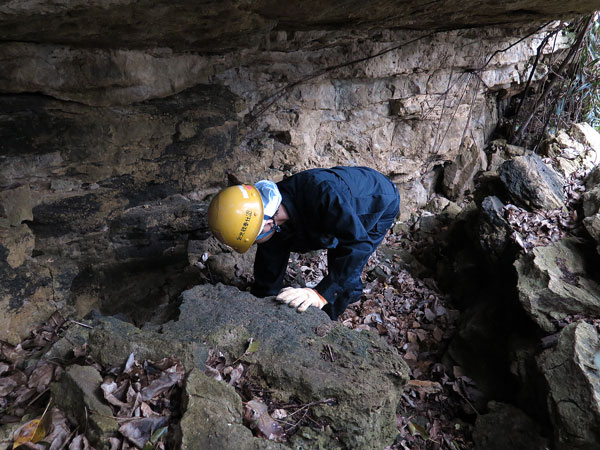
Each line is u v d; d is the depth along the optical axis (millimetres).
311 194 2771
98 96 2814
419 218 5195
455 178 5527
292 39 3377
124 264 3391
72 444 1872
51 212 2906
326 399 2207
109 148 2998
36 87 2555
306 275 4172
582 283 3488
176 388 2080
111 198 3156
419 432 3135
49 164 2781
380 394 2219
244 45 3240
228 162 3723
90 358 2217
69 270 3094
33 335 2834
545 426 3004
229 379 2232
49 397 2141
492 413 3221
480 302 3965
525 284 3510
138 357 2219
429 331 3992
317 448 2076
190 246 3896
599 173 4562
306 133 4180
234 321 2543
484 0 3285
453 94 4930
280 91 3832
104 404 1966
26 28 2129
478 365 3668
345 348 2463
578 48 5250
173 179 3430
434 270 4672
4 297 2715
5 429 1944
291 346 2414
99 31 2346
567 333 3043
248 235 2662
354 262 2822
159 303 3547
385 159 4879
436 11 3436
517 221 4051
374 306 4039
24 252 2760
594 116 5957
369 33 3781
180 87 3195
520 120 5844
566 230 4008
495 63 4992
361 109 4484
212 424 1926
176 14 2332
